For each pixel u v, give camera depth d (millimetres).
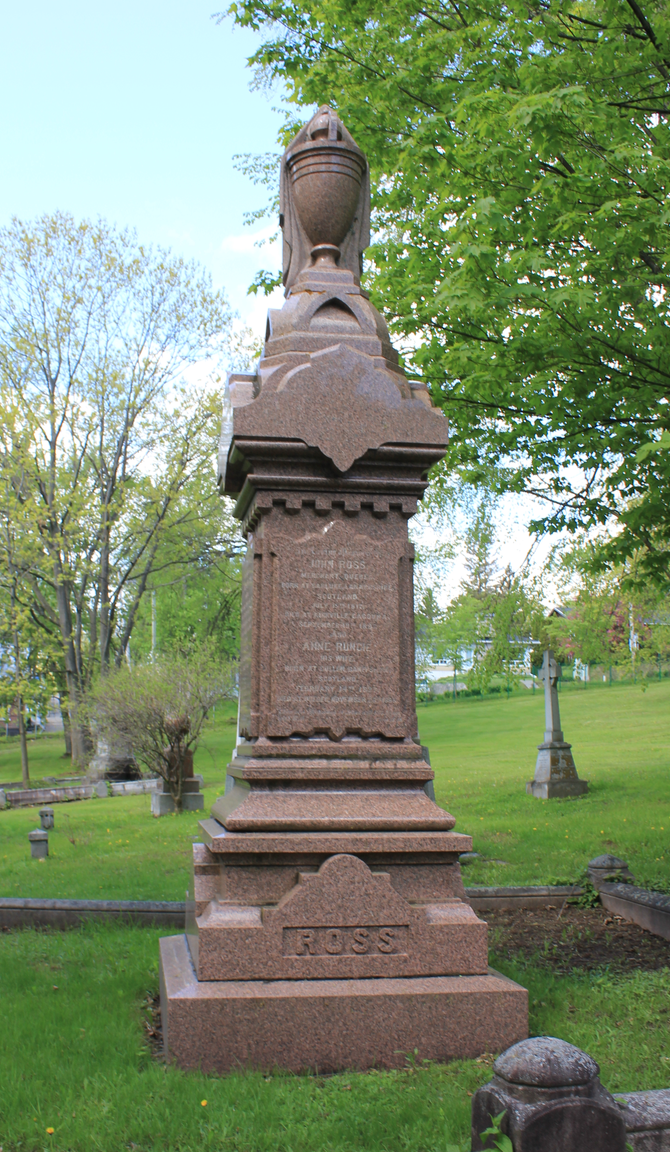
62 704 30000
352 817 4727
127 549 33281
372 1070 4137
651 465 8953
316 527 5137
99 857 12273
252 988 4258
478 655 19547
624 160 7801
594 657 19703
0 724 55594
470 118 8617
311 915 4469
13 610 28969
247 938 4402
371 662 5051
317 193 5863
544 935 6770
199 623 42688
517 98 8086
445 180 9094
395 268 10289
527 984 5188
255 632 5043
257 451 5062
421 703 59000
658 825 11922
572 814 13953
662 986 5215
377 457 5188
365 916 4504
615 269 8266
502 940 6602
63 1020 4699
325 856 4645
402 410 5223
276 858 4621
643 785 17281
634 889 7305
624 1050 4215
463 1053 4254
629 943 6477
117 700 19328
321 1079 3998
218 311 30922
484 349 8656
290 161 6047
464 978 4469
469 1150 2781
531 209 8797
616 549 9906
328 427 5109
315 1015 4188
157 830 15438
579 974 5559
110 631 31969
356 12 10406
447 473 12367
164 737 19688
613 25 8336
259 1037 4137
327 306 5562
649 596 21609
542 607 17422
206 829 5176
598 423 9227
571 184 8016
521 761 26797
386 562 5164
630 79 8641
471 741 36688
